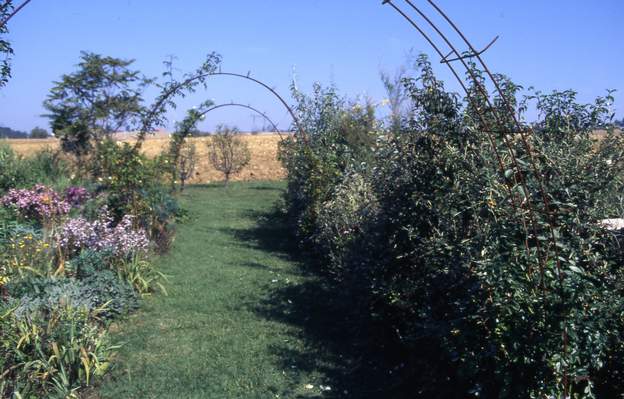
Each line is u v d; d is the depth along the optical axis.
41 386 4.48
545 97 5.12
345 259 6.75
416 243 5.07
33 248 6.73
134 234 7.88
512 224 4.05
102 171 10.20
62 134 12.79
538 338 3.62
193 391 4.83
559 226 4.12
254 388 4.93
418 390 4.82
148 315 6.77
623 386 3.96
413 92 5.24
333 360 5.55
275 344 5.95
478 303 3.98
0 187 10.44
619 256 4.29
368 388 4.97
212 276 8.64
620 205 4.79
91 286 6.34
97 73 12.67
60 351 4.66
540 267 3.64
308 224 10.38
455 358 3.90
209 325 6.50
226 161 21.56
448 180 4.71
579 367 3.72
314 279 8.56
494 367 3.89
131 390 4.81
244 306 7.23
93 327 5.34
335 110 11.98
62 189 10.45
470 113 4.85
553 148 4.62
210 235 11.98
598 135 5.36
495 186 4.27
